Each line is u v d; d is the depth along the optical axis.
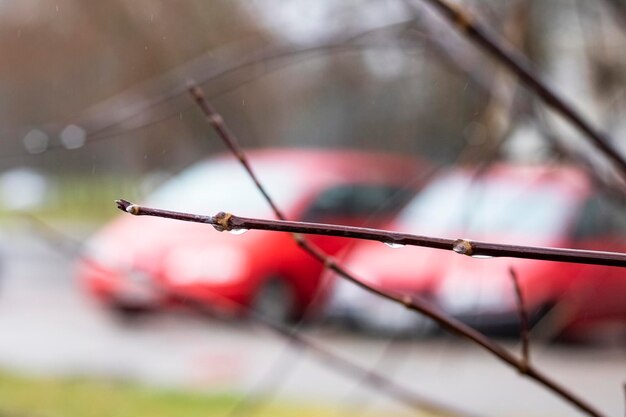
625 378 9.20
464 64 3.64
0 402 7.18
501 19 3.77
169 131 4.14
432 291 6.99
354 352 9.67
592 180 3.79
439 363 8.88
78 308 13.38
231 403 7.72
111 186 5.01
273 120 8.30
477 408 8.11
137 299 11.34
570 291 4.17
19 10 6.85
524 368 2.30
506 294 8.59
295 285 11.40
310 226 1.45
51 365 9.37
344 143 11.42
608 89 4.32
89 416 7.05
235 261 11.20
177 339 10.97
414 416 7.37
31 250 18.56
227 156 12.45
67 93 6.86
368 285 2.26
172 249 11.20
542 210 9.62
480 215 9.13
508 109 3.60
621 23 3.85
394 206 3.75
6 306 13.52
